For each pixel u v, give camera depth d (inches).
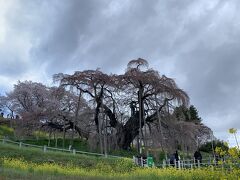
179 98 1624.0
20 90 2546.8
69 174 797.2
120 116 1758.1
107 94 1721.2
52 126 2012.8
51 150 1409.9
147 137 1632.6
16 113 2613.2
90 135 1722.4
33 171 794.2
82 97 1872.5
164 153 1561.3
